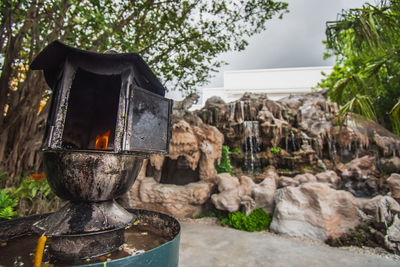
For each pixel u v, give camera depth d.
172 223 2.06
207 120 8.99
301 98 9.91
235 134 8.41
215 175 5.87
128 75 1.53
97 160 1.50
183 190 4.98
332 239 3.81
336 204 4.18
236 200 4.95
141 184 5.03
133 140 1.48
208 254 3.23
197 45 5.73
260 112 8.55
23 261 1.59
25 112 4.07
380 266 3.01
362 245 3.72
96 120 2.40
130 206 4.90
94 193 1.55
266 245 3.63
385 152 7.03
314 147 7.68
